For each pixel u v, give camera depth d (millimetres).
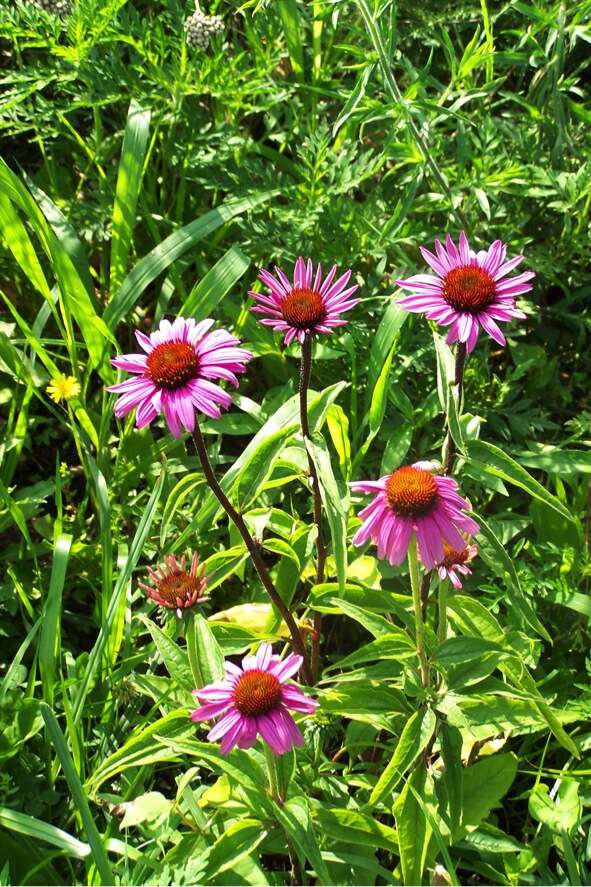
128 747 1059
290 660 959
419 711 1038
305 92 1644
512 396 1450
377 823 1057
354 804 1123
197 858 1006
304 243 1486
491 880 1184
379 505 963
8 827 1089
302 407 1089
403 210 1407
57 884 1111
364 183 1659
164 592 1031
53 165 1636
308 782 1133
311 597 1138
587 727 1244
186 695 1089
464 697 1033
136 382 982
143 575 1376
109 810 1146
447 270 1020
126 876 1027
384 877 1114
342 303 1066
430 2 1644
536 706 1070
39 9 1449
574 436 1405
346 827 1058
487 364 1530
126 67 1575
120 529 1426
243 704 928
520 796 1164
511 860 1114
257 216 1569
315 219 1432
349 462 1294
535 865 1110
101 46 1566
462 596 1136
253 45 1570
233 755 1031
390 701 1079
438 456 1428
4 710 1166
